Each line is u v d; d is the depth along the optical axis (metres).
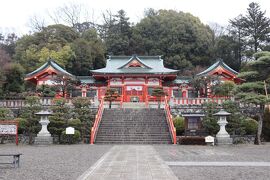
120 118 34.84
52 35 74.62
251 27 73.19
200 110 37.47
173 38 77.12
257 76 30.09
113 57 60.91
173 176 12.26
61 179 11.73
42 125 29.86
